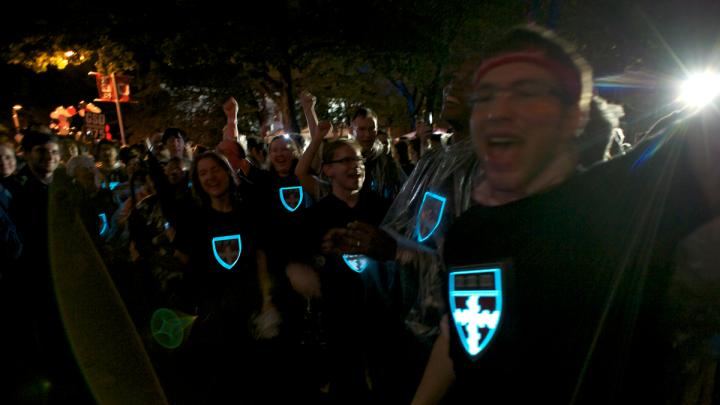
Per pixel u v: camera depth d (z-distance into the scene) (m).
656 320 1.25
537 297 1.27
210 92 20.42
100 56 13.77
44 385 4.54
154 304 5.28
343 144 3.95
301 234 3.96
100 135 15.92
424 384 1.74
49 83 27.41
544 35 1.28
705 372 1.28
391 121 28.61
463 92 2.58
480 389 1.37
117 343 4.80
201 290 4.39
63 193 5.43
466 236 1.42
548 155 1.28
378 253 2.76
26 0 13.30
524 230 1.31
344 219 3.96
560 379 1.26
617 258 1.23
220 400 4.12
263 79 14.65
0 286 4.97
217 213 4.37
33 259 5.16
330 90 22.89
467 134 2.69
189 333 4.62
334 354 3.85
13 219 5.07
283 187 5.46
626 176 1.26
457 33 16.12
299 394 4.06
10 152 5.15
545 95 1.25
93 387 4.40
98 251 5.77
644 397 1.26
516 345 1.29
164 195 4.73
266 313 4.23
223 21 12.91
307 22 13.21
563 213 1.27
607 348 1.24
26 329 5.09
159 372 4.47
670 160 1.23
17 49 13.46
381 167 4.96
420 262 2.71
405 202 3.16
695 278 1.22
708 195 1.19
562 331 1.26
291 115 14.33
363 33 13.45
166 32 13.11
